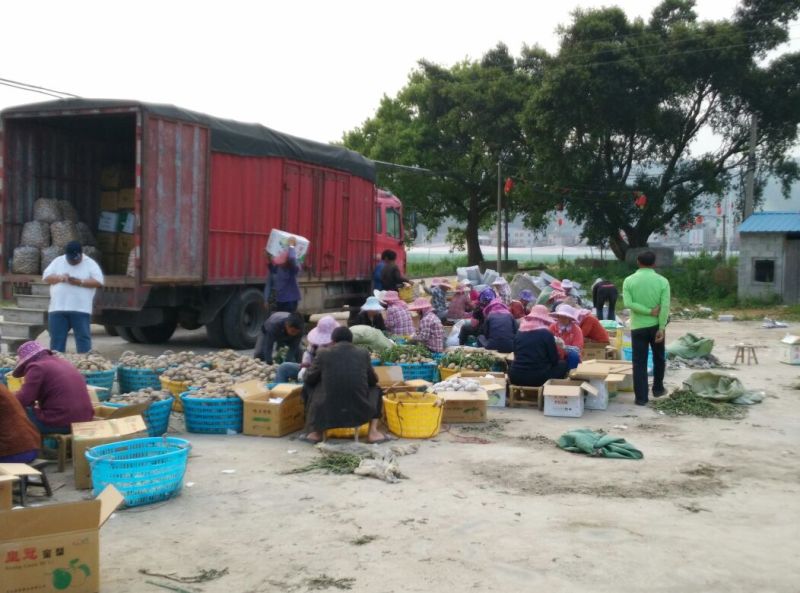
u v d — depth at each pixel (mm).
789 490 6145
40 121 12727
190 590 4148
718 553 4727
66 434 6547
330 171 16109
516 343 9703
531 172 40219
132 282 11461
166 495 5668
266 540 4891
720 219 54562
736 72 33406
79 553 4008
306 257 15273
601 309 18641
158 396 7664
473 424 8586
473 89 41688
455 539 4922
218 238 12891
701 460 7066
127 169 13961
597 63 33375
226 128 12867
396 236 20062
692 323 23875
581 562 4551
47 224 12805
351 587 4180
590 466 6809
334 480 6262
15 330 12414
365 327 10945
